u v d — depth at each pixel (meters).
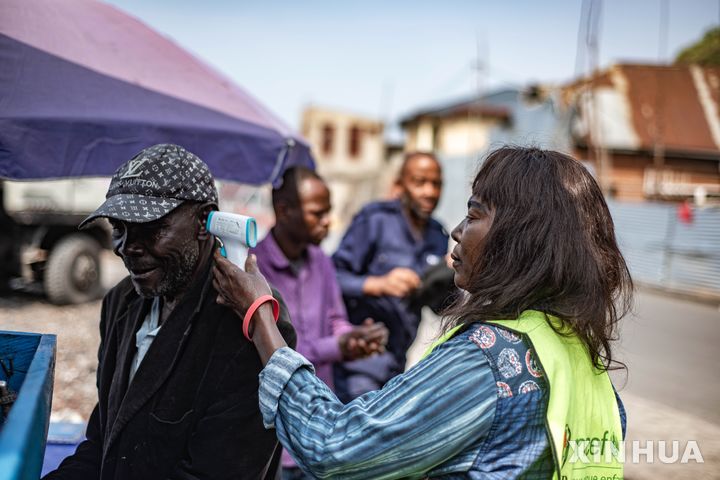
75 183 8.77
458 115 23.44
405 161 3.23
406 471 1.04
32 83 1.92
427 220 3.30
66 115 1.89
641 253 14.14
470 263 1.20
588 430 1.10
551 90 19.38
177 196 1.33
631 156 20.23
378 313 3.01
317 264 2.70
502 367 1.04
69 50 2.08
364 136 29.95
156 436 1.37
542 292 1.12
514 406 1.03
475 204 1.20
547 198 1.13
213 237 1.46
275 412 1.19
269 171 2.48
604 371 1.17
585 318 1.09
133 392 1.37
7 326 6.70
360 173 29.17
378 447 1.04
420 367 1.08
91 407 4.43
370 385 2.92
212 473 1.35
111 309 1.58
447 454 1.03
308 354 2.47
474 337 1.07
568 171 1.17
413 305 3.00
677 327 8.57
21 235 7.79
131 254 1.33
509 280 1.11
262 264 2.55
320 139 29.50
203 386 1.37
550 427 1.02
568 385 1.05
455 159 21.23
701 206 12.88
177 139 2.18
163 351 1.38
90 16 2.29
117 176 1.36
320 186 2.57
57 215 8.10
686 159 20.59
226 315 1.39
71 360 5.59
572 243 1.11
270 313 1.32
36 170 1.85
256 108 2.63
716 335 8.07
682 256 13.15
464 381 1.03
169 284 1.37
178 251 1.34
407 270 2.88
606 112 20.47
